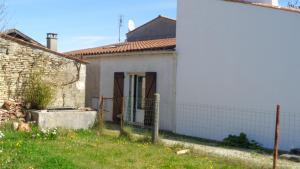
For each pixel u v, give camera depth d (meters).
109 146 11.79
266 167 9.81
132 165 9.60
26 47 15.70
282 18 12.95
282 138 12.88
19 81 15.55
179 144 12.25
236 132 14.20
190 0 15.82
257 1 16.19
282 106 12.93
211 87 15.05
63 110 15.41
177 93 16.25
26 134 12.45
